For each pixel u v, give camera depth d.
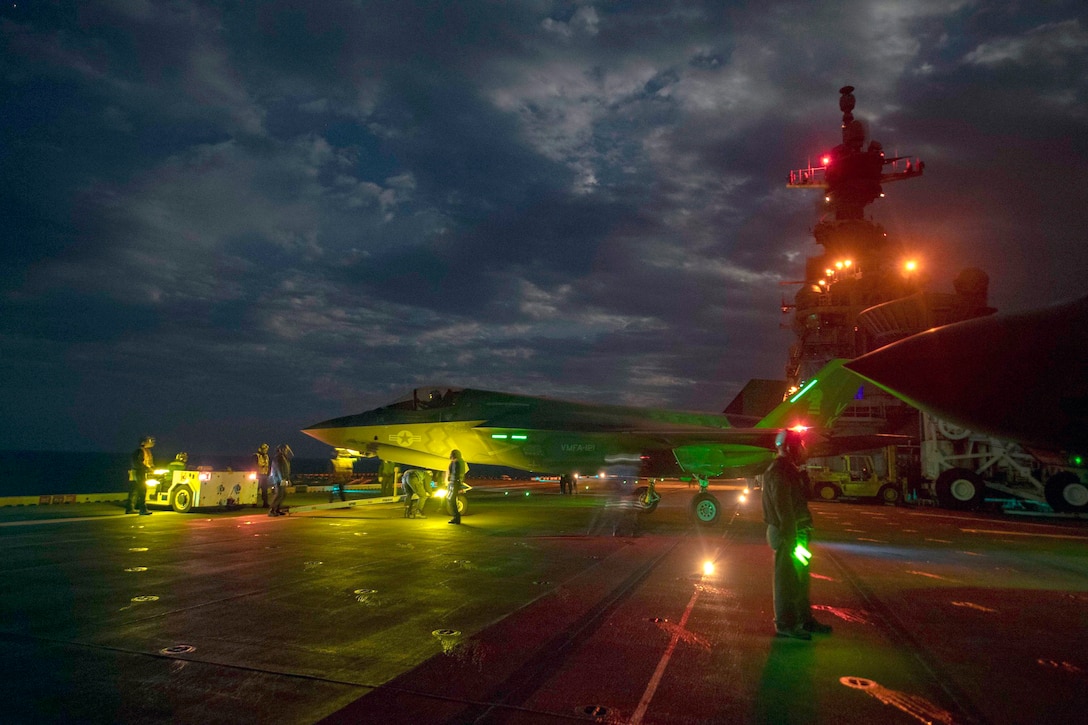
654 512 17.61
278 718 3.45
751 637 5.14
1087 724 3.53
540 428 15.71
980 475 21.45
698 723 3.47
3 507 16.55
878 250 38.44
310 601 6.23
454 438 16.36
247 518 14.62
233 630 5.17
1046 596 6.97
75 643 4.78
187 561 8.52
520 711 3.59
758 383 27.03
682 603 6.28
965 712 3.68
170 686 3.92
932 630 5.47
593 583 7.23
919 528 14.86
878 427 30.33
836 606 6.37
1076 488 18.84
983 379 3.35
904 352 3.57
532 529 12.76
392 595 6.52
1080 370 3.12
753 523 14.64
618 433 14.81
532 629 5.29
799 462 5.50
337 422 17.61
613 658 4.55
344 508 18.42
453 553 9.39
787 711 3.65
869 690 4.00
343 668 4.29
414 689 3.91
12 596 6.35
